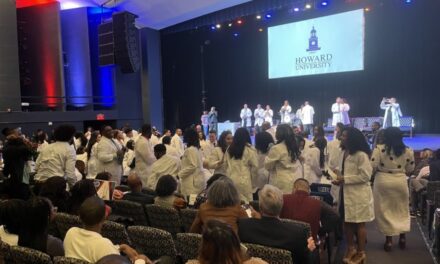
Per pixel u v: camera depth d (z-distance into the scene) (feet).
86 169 20.45
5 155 14.33
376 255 14.83
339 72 48.24
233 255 5.55
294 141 15.06
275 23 54.65
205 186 17.16
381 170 15.15
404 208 15.02
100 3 47.09
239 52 61.93
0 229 9.05
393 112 42.75
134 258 8.82
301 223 9.27
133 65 40.29
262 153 17.02
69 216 10.53
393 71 49.75
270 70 54.39
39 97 42.27
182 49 63.77
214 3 47.98
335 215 11.34
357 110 53.31
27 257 7.94
